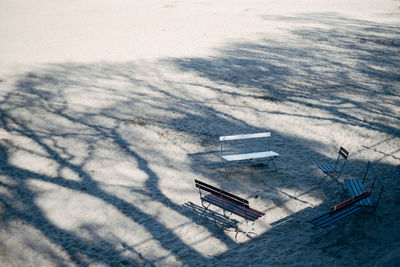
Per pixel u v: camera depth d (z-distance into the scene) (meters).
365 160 8.73
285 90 14.63
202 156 9.25
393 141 9.73
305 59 19.48
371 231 5.99
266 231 6.12
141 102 13.41
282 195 7.29
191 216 6.63
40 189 7.61
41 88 14.86
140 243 5.86
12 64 18.75
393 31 26.91
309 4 43.97
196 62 19.19
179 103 13.31
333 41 23.95
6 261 5.43
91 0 47.81
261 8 40.69
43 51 21.83
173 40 24.89
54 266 5.33
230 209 6.18
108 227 6.30
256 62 19.02
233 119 11.78
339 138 10.10
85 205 7.01
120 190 7.57
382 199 6.98
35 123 11.36
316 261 5.31
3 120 11.53
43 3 44.38
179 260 5.43
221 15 35.81
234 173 8.34
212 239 5.94
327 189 7.48
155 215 6.66
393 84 14.88
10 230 6.21
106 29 28.95
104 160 8.99
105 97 13.93
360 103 12.83
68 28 29.36
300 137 10.29
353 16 34.53
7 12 36.94
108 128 11.06
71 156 9.20
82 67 18.28
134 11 38.44
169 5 43.22
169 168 8.59
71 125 11.27
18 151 9.46
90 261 5.43
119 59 20.00
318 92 14.25
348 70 17.28
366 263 5.21
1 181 7.91
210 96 14.05
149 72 17.42
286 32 27.14
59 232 6.17
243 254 5.54
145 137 10.43
